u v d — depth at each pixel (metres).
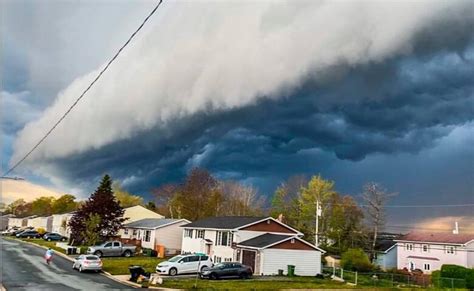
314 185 78.88
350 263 55.75
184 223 63.53
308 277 42.28
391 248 75.69
